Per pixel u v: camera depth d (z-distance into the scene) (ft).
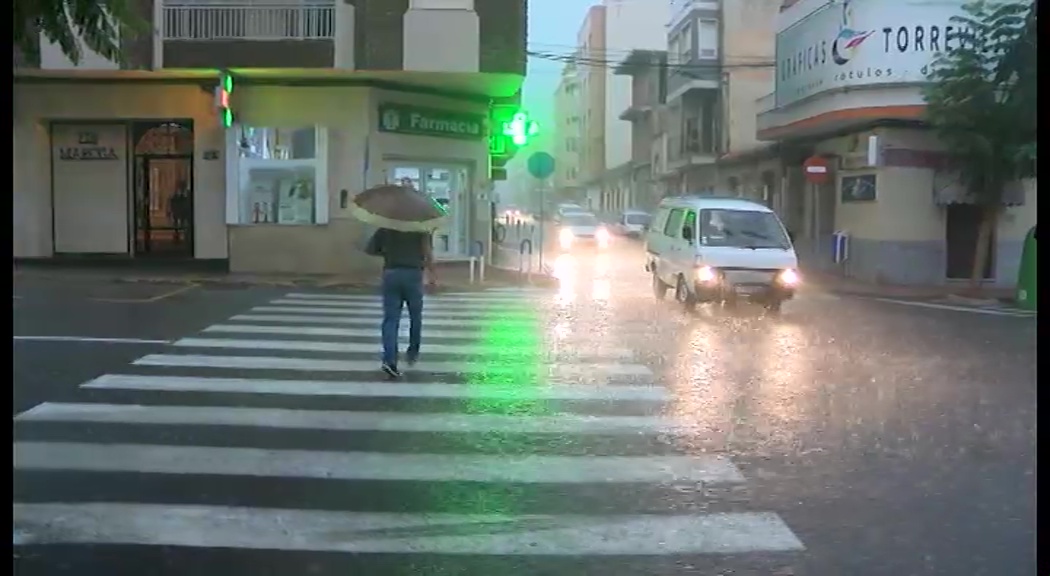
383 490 20.13
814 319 52.60
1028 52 66.33
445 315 49.42
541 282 70.95
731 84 121.19
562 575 15.94
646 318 50.67
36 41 30.14
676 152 140.56
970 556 16.93
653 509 19.21
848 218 85.97
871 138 79.30
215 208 72.38
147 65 66.18
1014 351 40.86
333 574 15.81
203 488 20.04
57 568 15.85
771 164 103.30
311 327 43.45
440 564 16.33
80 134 73.31
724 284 54.13
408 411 27.20
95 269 69.92
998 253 80.79
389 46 66.59
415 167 74.54
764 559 16.71
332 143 70.38
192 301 53.52
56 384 30.04
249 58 66.18
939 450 23.89
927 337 45.44
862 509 19.36
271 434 24.43
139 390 29.32
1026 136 68.44
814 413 27.91
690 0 127.85
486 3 67.05
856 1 78.54
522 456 22.85
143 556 16.43
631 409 27.96
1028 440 24.90
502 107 79.97
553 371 33.88
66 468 21.26
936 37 76.69
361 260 70.74
